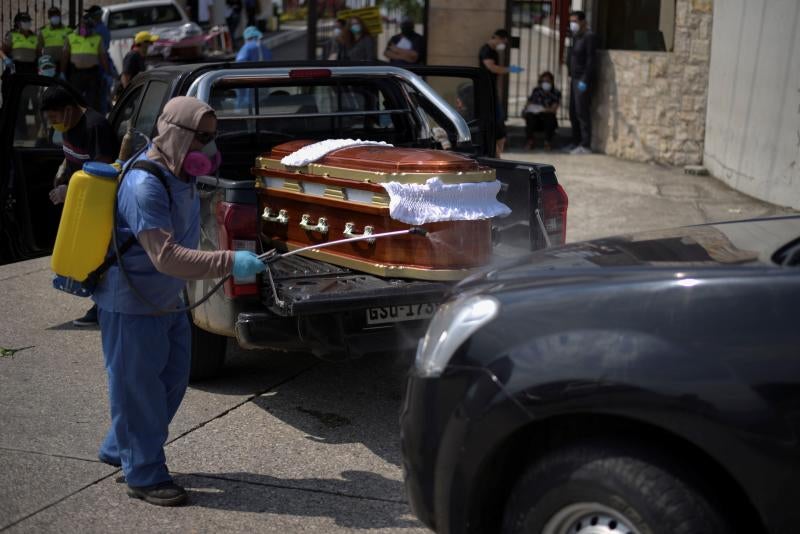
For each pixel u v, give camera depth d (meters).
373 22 15.86
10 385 5.98
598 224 10.39
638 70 13.80
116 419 4.41
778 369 2.92
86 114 6.38
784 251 3.35
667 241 3.76
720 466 3.06
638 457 3.07
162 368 4.40
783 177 10.99
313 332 4.95
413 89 6.72
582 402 3.07
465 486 3.29
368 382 6.15
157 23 20.28
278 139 6.48
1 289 8.28
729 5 12.53
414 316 5.04
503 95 14.96
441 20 14.91
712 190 12.14
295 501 4.52
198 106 4.14
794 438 2.89
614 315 3.12
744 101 11.91
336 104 6.64
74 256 4.18
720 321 3.00
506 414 3.17
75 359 6.50
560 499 3.15
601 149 14.70
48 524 4.28
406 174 4.81
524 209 5.71
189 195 4.27
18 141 6.52
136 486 4.47
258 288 5.12
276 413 5.62
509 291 3.36
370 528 4.27
